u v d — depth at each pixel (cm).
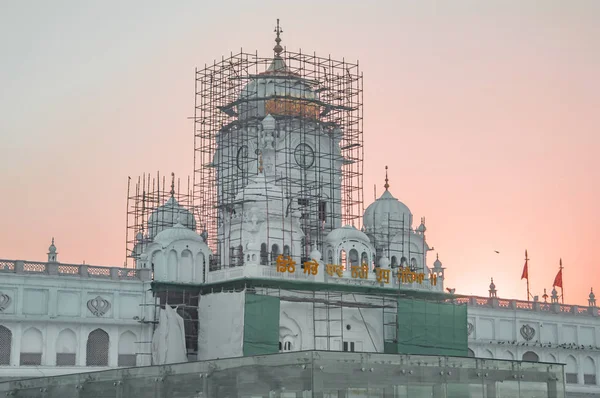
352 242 10938
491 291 12812
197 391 7912
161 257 10400
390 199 12194
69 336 9588
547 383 8950
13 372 9156
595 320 13588
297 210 10938
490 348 12488
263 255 10450
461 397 8350
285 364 7594
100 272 9862
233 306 9869
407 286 11200
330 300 10494
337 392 7581
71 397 8450
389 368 7938
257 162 11488
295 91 11912
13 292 9325
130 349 9925
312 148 11762
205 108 11869
